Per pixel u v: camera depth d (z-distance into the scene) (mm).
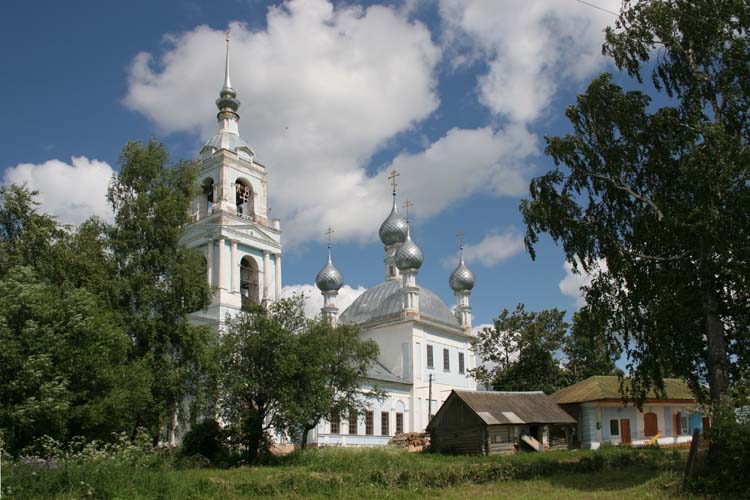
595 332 32625
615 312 32125
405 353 66312
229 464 34125
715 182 26578
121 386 28891
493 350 66125
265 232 54844
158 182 39000
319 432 51656
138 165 38344
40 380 25234
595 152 31406
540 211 32344
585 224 31859
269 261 55031
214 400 36312
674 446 47156
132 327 34375
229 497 22094
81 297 28609
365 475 26297
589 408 49438
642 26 31172
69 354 26453
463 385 72250
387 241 80562
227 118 56625
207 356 35031
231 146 55000
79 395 26625
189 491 22047
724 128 28750
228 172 53844
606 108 31234
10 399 25188
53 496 19516
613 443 48781
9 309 26047
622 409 50906
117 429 27953
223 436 36000
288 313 38812
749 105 28844
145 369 31938
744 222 26281
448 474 27969
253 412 35906
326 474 25750
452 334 72500
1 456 21656
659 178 30422
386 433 60188
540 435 46219
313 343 37188
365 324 69938
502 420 42406
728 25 29438
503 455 38656
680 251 29203
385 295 73938
